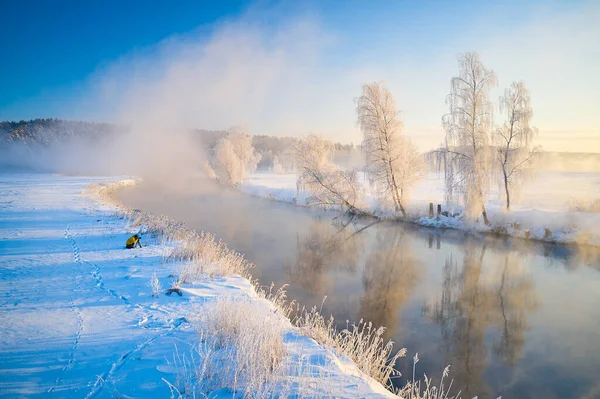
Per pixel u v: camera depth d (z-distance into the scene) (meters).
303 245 21.81
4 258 13.12
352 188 33.78
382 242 23.16
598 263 18.34
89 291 9.42
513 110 24.50
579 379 8.89
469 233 24.98
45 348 6.03
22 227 19.84
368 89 31.19
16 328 6.92
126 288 9.71
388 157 30.44
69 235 17.69
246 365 4.93
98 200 33.53
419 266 18.09
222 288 10.13
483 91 25.14
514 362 9.60
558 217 23.56
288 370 5.05
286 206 38.12
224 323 6.59
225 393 4.50
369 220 30.75
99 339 6.43
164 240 16.36
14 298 8.80
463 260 19.23
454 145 25.98
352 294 14.08
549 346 10.48
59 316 7.61
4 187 47.62
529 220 23.89
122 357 5.68
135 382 4.85
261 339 5.53
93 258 13.22
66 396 4.51
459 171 25.62
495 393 8.29
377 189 31.95
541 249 20.86
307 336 7.02
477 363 9.48
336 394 4.63
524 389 8.48
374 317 12.05
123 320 7.41
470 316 12.41
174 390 4.61
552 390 8.47
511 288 15.12
